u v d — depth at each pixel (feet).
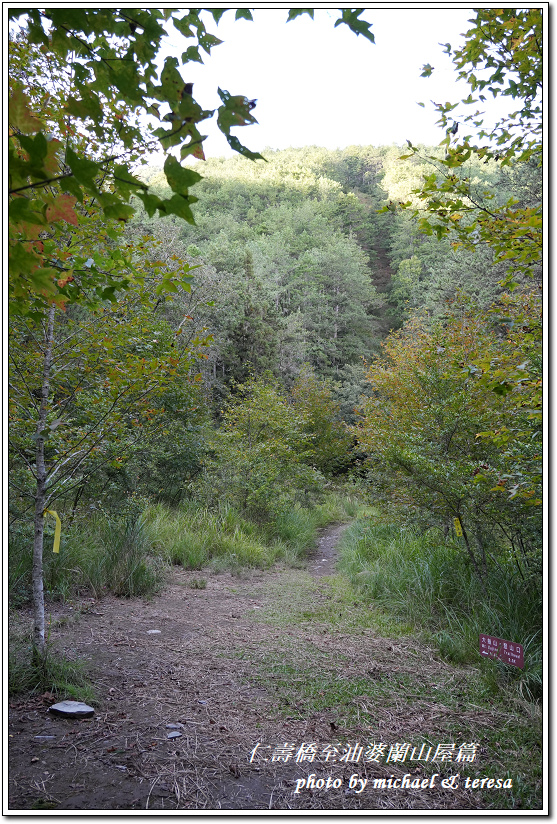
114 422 12.19
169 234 49.44
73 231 9.21
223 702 10.15
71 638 12.72
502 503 14.76
